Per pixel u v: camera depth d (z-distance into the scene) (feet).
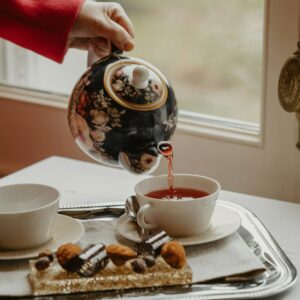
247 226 2.83
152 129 2.61
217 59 4.63
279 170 3.92
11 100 5.03
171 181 2.74
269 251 2.58
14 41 3.14
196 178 2.76
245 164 4.06
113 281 2.28
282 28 3.63
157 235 2.42
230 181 4.16
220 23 4.56
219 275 2.32
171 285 2.30
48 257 2.33
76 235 2.63
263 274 2.39
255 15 4.34
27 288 2.27
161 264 2.31
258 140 3.97
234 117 4.51
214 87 4.68
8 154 5.22
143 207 2.56
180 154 4.31
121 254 2.29
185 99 4.80
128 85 2.60
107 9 3.06
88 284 2.27
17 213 2.46
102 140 2.64
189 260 2.45
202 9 4.63
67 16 3.00
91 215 2.96
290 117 3.76
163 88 2.67
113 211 2.99
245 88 4.52
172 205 2.54
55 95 4.92
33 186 2.74
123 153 2.65
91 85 2.63
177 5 4.73
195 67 4.74
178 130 4.25
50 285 2.25
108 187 3.39
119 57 2.74
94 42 3.14
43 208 2.50
